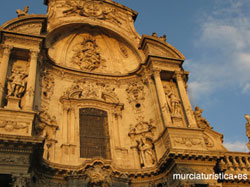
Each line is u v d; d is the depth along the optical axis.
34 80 21.81
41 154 18.77
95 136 23.97
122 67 29.59
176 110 24.67
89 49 29.33
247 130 26.19
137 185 21.80
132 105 26.66
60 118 24.08
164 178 21.20
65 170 20.20
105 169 21.00
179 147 21.42
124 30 30.78
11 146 17.48
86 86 26.89
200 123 26.97
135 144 24.25
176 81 26.98
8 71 22.62
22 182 16.58
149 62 27.19
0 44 23.16
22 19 24.23
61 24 28.17
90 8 30.86
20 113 19.19
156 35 29.97
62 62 27.67
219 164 22.06
